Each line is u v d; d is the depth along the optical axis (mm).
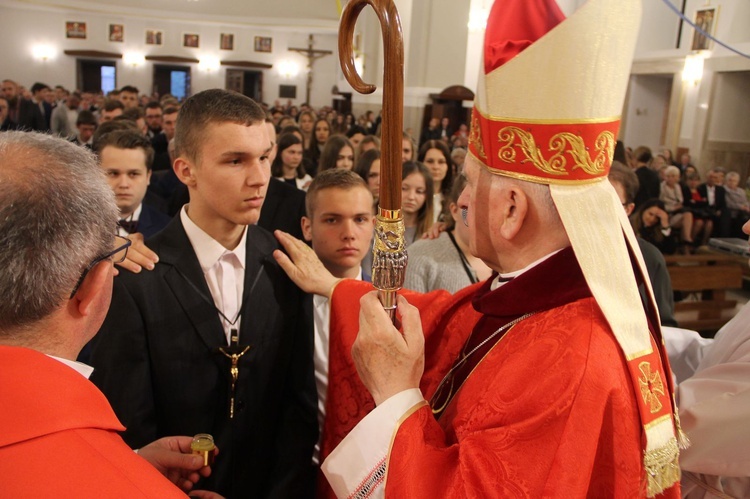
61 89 13484
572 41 898
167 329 1240
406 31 10188
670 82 11781
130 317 1215
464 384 1029
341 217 1800
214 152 1198
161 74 19266
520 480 850
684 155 9320
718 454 1184
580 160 932
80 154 763
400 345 1008
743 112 9758
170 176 4008
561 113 922
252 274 1344
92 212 738
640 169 6902
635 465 892
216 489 1277
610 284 924
